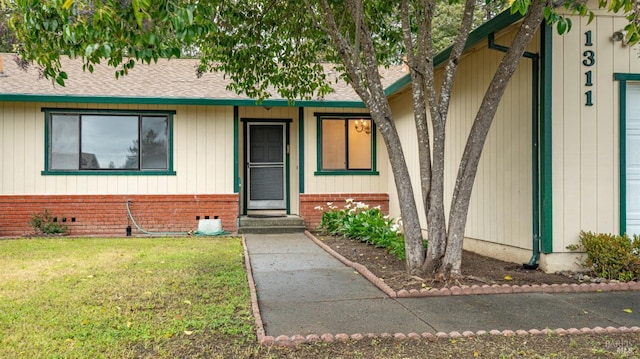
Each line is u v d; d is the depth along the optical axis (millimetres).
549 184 6570
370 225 9656
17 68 12578
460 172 6195
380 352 3826
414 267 6406
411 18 8023
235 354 3734
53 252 8391
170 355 3686
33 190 11102
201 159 11766
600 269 6266
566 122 6617
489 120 6070
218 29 7938
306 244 9750
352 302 5305
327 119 12648
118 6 4047
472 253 8531
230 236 11023
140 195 11484
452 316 4793
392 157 6520
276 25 8469
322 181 12508
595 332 4309
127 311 4750
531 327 4473
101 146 11438
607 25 6707
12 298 5184
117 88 11797
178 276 6398
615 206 6695
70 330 4180
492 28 6906
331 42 8781
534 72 6754
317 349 3885
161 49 4453
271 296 5555
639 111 6887
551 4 5098
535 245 6777
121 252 8445
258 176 12883
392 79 14352
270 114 12820
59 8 3939
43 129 11141
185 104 11336
